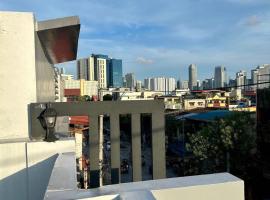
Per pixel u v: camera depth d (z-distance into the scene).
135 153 6.38
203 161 26.20
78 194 2.75
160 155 6.38
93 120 6.27
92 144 6.29
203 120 39.09
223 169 24.64
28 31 5.97
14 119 5.85
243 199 3.16
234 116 25.80
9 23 5.88
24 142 5.52
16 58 5.92
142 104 6.38
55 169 3.74
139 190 2.85
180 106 62.66
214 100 65.56
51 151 5.59
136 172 6.35
